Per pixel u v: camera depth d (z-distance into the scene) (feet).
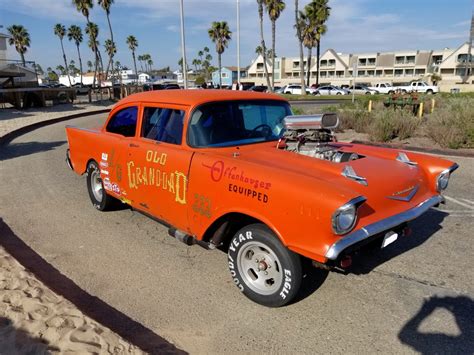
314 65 291.38
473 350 9.56
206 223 11.97
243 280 11.59
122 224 17.74
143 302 11.67
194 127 12.72
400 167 12.44
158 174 13.50
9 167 29.53
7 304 10.75
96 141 17.52
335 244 9.37
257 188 10.45
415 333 10.19
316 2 177.17
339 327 10.47
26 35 236.63
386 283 12.55
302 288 12.30
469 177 24.71
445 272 13.16
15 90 79.82
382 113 41.91
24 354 8.90
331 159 12.50
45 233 16.81
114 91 120.57
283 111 15.03
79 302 11.66
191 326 10.55
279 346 9.78
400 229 11.80
